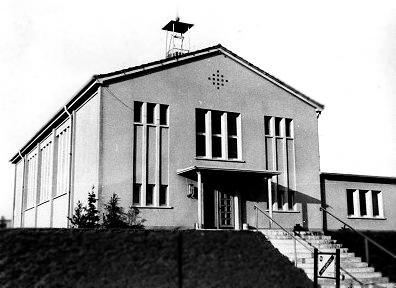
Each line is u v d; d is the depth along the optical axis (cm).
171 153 2272
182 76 2359
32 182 3419
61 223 2552
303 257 1845
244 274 1588
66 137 2652
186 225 2236
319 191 2628
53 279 1368
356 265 1881
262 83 2569
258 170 2262
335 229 2655
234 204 2370
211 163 2355
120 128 2175
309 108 2691
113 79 2197
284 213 2492
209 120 2395
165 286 1414
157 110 2275
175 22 2645
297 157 2605
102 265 1462
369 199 2819
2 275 1346
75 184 2400
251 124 2491
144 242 1608
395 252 2208
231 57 2498
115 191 2116
